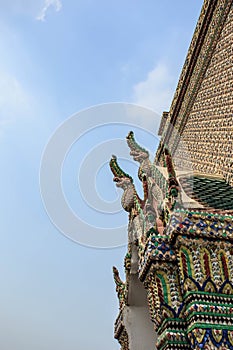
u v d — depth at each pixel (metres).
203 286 5.97
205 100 13.66
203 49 13.89
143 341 8.34
